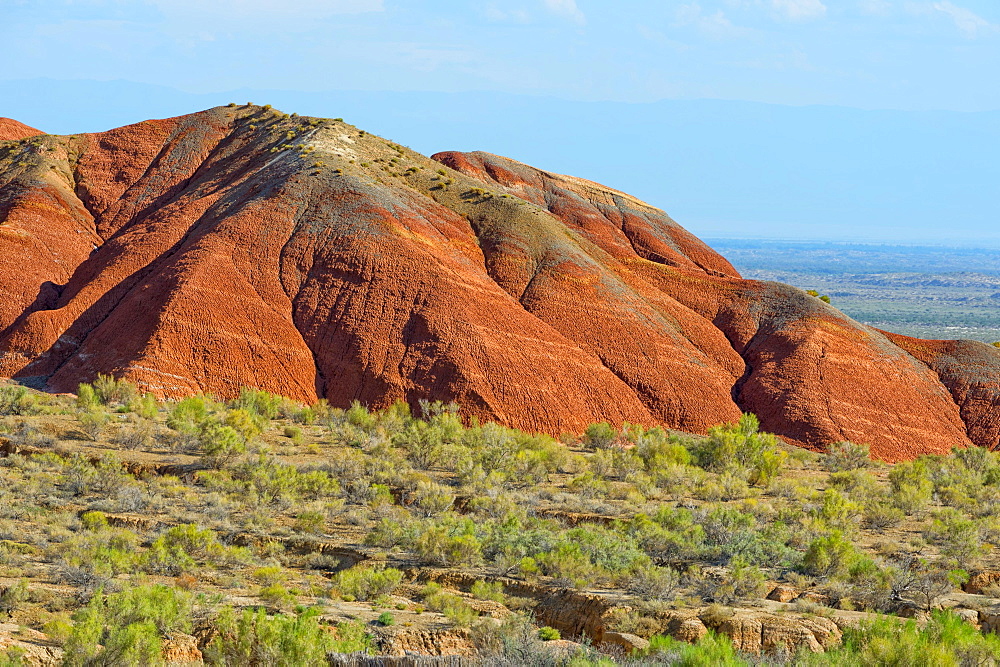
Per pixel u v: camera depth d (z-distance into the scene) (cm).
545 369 8975
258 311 9138
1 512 4409
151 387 8062
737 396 9800
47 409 6794
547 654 2783
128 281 10081
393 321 9169
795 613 3225
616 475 6306
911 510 5197
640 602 3328
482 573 3797
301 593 3575
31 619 3036
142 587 3144
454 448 6291
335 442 6788
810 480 6512
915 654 2464
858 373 9844
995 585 3834
